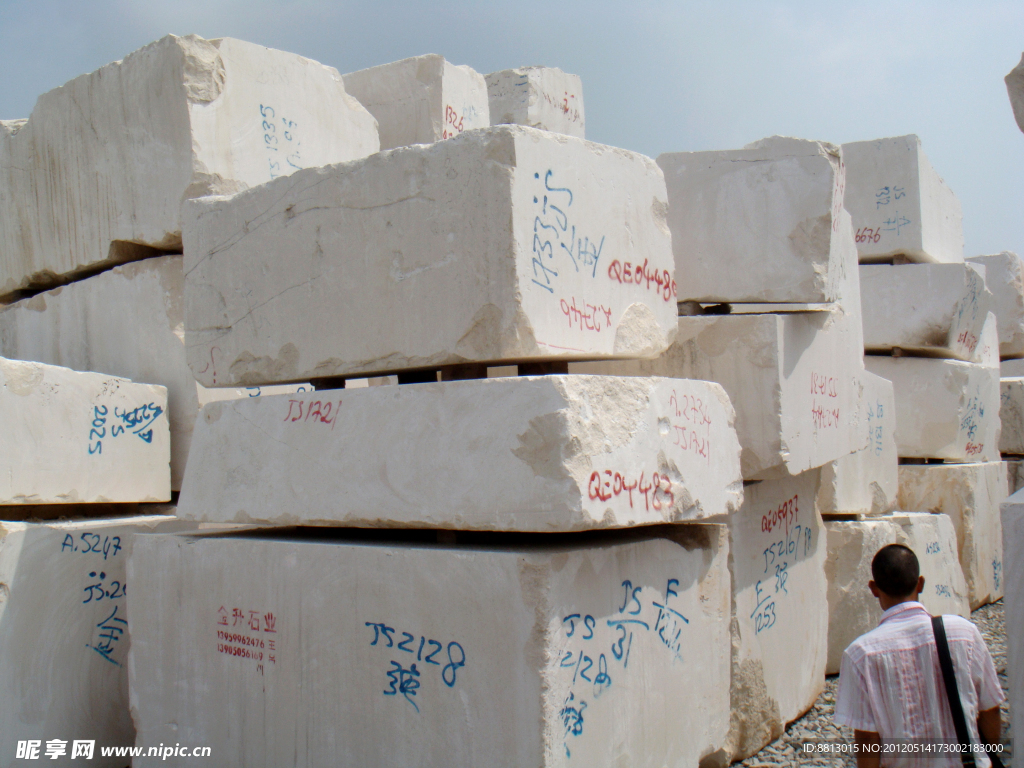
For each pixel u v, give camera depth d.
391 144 5.32
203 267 2.96
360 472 2.41
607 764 2.17
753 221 3.45
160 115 3.61
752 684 3.49
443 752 2.17
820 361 3.67
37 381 3.19
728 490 2.60
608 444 2.12
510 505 2.10
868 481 5.07
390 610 2.30
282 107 3.90
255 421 2.71
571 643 2.09
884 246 6.03
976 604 6.20
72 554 3.24
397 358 2.40
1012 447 7.88
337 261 2.55
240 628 2.65
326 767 2.41
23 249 4.26
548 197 2.27
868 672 2.26
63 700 3.19
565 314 2.29
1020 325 8.34
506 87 7.08
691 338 3.41
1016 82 2.68
